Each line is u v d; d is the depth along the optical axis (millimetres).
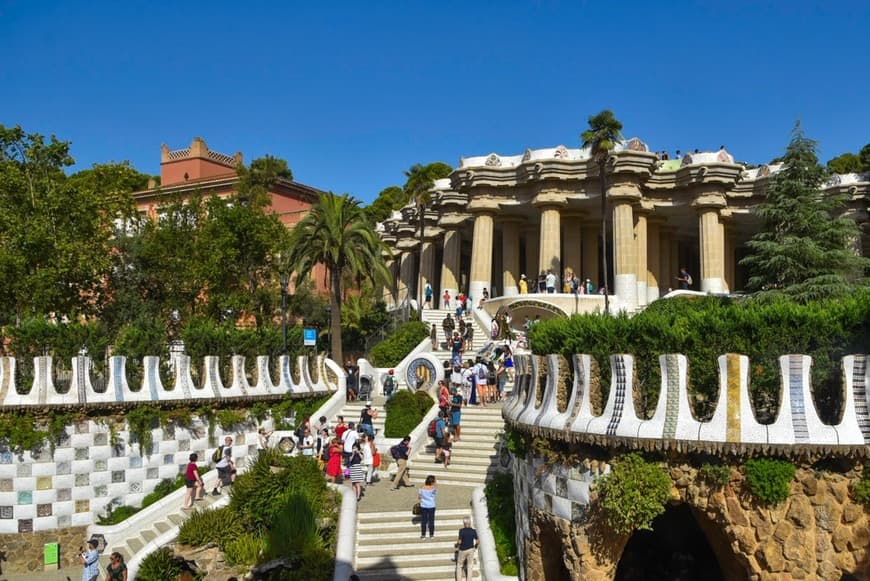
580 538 17469
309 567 20875
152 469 29031
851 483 15391
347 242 42594
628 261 48938
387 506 24125
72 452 27281
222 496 27203
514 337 41844
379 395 38875
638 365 17531
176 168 74688
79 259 37594
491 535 21766
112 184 47031
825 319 16672
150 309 44250
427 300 55625
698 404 17078
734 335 17016
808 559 15344
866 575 15281
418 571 21109
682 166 51125
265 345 34281
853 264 33344
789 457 15453
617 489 16469
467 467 27203
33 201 37062
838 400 16344
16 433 26219
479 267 53250
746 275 67625
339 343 43000
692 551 21344
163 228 47938
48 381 26984
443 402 30266
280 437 31828
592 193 50719
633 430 16469
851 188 49094
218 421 31219
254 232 46969
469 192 54219
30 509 26500
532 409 19828
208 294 46219
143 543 25016
